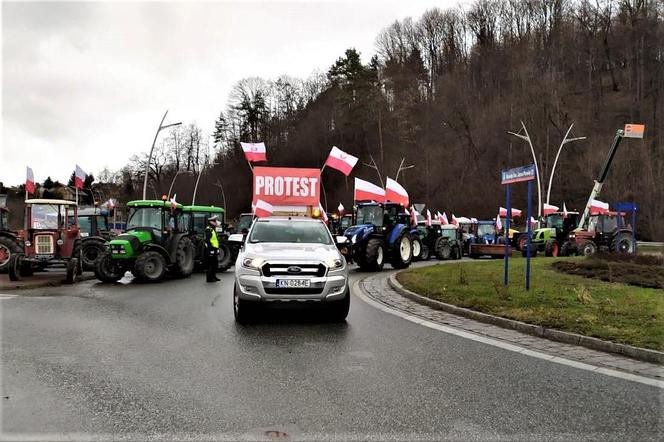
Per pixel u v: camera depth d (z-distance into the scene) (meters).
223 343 6.96
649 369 5.85
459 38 81.19
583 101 63.78
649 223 42.03
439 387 5.18
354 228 19.09
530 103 61.38
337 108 74.19
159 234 15.82
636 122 58.47
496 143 65.69
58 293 12.52
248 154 26.02
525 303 9.17
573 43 66.50
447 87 71.50
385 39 85.25
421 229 27.81
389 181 21.36
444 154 68.88
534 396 4.95
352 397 4.86
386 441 3.95
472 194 64.44
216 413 4.43
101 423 4.21
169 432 4.05
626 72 62.62
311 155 83.31
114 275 15.28
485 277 12.88
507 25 76.38
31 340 7.11
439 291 11.01
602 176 25.05
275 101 92.50
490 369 5.82
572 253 26.53
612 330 7.12
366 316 9.08
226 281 15.56
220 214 20.12
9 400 4.71
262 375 5.51
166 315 9.16
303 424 4.23
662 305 8.81
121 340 7.12
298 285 8.04
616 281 11.78
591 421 4.38
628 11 63.75
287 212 16.83
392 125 69.56
